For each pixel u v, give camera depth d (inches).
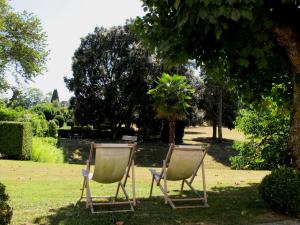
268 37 222.5
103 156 221.9
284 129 644.7
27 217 205.5
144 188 320.8
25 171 432.5
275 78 309.3
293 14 236.8
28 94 2645.2
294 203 211.2
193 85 1521.9
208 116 1710.1
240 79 309.9
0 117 853.2
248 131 674.8
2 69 1242.0
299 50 232.4
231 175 459.5
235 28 225.9
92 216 212.2
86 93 1526.8
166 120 1508.4
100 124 1604.3
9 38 1226.6
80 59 1523.1
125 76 1459.2
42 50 1275.8
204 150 250.4
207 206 243.8
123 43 1505.9
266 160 657.6
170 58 250.2
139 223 200.8
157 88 1055.6
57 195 273.9
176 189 319.3
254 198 274.5
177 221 206.8
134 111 1521.9
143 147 1419.8
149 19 271.6
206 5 186.7
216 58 277.4
